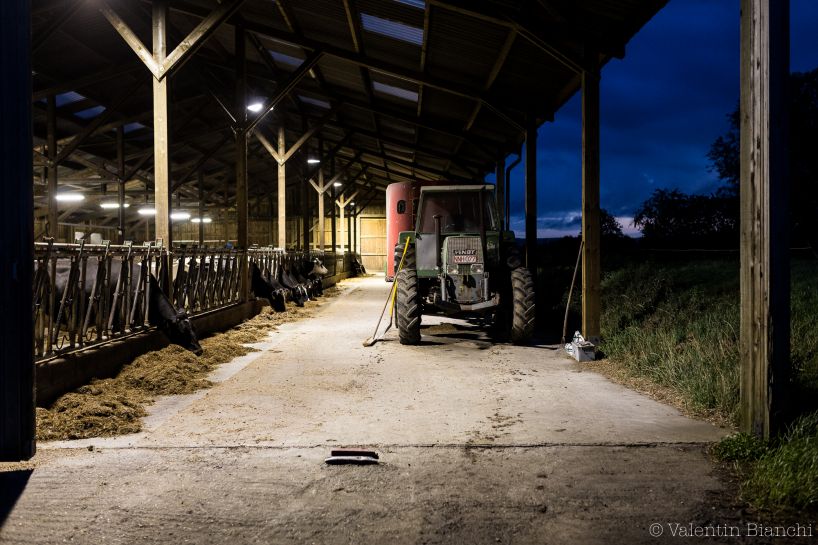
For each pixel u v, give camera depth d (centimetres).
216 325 853
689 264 1198
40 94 1252
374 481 293
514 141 1342
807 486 256
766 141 318
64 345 522
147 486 286
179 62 758
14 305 300
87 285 540
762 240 320
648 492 275
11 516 252
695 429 375
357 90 1402
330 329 928
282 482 291
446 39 853
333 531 240
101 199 2098
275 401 465
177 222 3167
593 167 659
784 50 319
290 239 3253
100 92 1381
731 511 254
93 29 1120
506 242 834
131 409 427
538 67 859
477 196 848
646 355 571
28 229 303
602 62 705
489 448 343
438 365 621
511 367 609
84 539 232
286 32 1079
